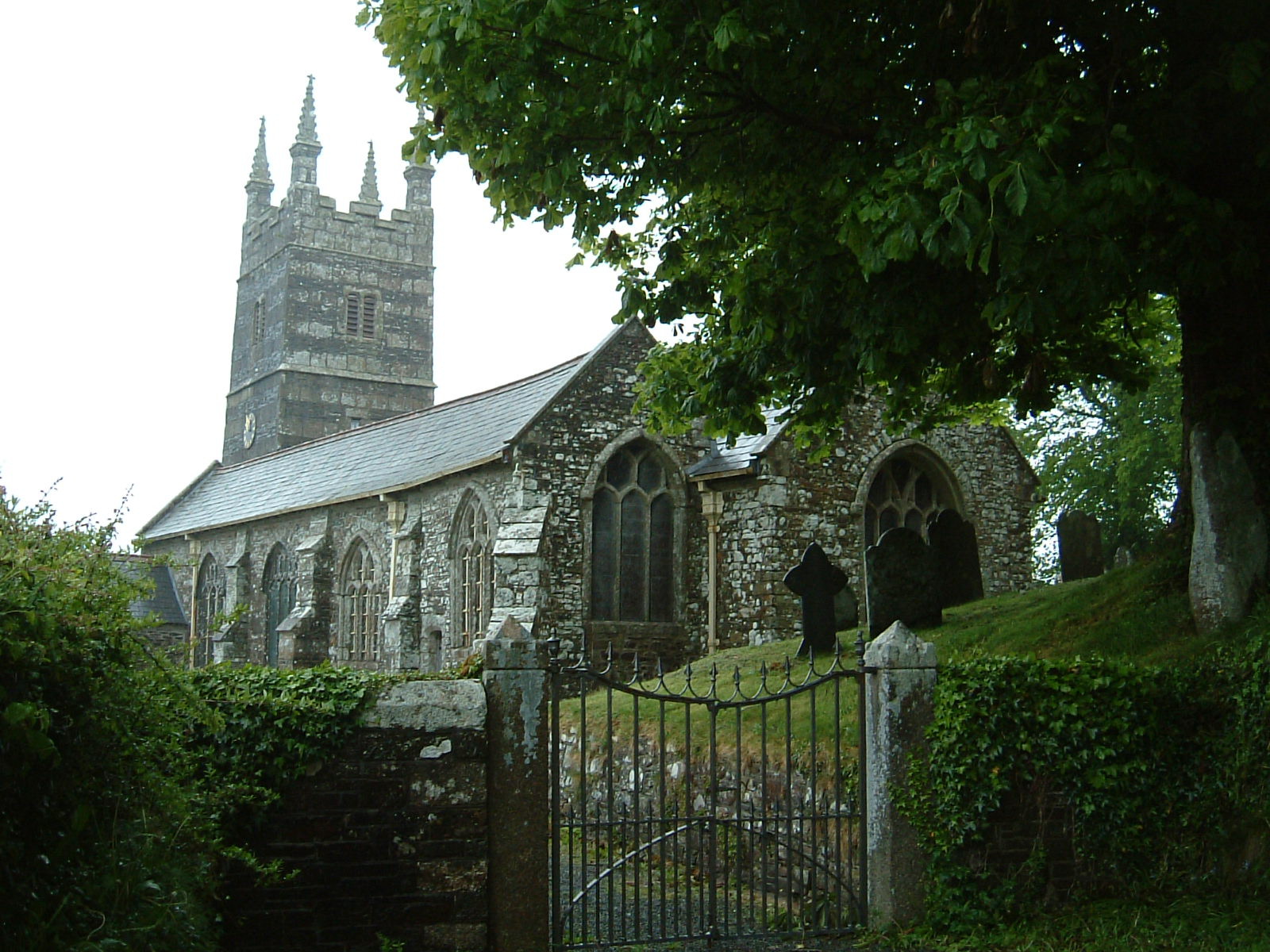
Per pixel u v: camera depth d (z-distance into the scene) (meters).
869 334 9.37
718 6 8.42
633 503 21.56
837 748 7.57
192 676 6.37
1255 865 7.36
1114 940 6.73
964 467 22.53
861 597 20.66
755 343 11.18
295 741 6.31
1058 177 7.29
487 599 21.89
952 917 7.25
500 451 20.67
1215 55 8.31
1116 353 12.51
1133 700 7.83
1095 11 8.62
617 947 6.88
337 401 49.66
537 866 6.64
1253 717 7.77
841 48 8.93
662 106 8.68
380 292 51.19
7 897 3.68
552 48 8.83
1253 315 9.63
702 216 11.00
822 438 14.99
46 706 4.08
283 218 49.84
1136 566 11.82
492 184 9.88
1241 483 9.16
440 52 8.64
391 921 6.38
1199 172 9.34
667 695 7.10
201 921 5.09
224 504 36.53
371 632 26.89
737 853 7.19
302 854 6.31
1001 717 7.54
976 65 8.97
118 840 4.68
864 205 7.99
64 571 4.53
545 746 6.77
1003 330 10.81
